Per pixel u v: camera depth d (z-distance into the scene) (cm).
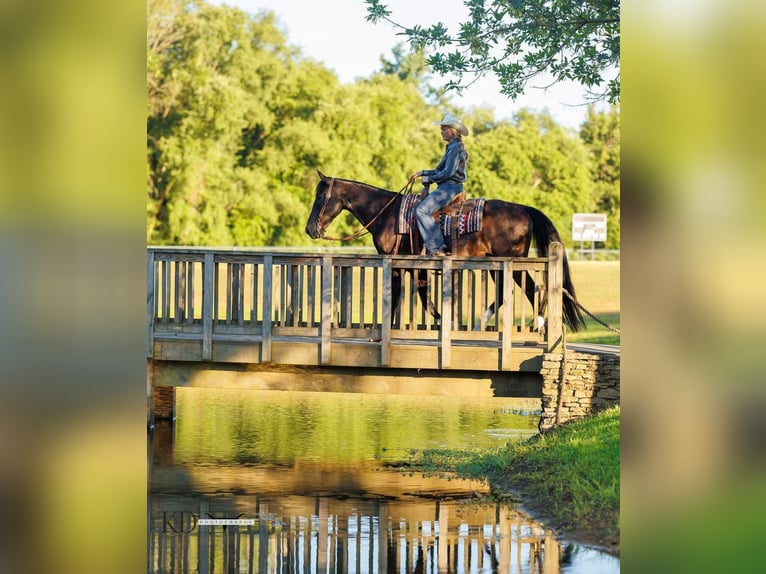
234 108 3991
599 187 4403
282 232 4062
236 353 1318
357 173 4125
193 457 1288
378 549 880
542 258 1270
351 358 1288
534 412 1767
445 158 1350
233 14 4150
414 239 1349
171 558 855
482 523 959
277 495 1084
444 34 1641
